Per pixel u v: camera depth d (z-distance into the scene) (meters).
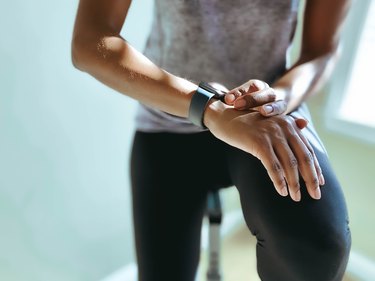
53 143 1.00
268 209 0.56
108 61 0.56
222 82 0.73
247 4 0.65
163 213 0.77
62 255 1.13
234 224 1.59
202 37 0.68
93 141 1.09
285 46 0.74
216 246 0.85
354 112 1.38
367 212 1.39
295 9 0.70
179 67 0.72
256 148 0.49
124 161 1.20
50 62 0.93
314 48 0.78
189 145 0.79
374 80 1.33
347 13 0.75
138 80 0.56
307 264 0.53
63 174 1.05
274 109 0.52
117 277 1.29
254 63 0.73
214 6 0.65
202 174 0.80
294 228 0.53
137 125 0.83
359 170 1.38
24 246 1.03
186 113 0.57
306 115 0.71
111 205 1.21
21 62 0.87
